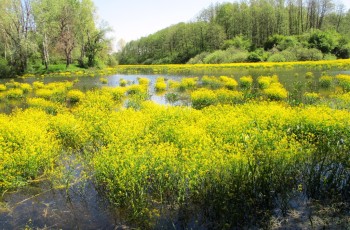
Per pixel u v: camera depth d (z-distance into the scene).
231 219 5.27
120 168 6.21
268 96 15.85
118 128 9.05
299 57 52.97
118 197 6.07
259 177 5.88
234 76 31.28
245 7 95.94
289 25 81.44
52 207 6.24
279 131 8.19
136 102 15.73
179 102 17.64
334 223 5.12
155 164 6.49
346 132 7.89
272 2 91.12
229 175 6.07
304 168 6.53
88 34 56.44
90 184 7.05
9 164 7.18
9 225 5.70
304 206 5.67
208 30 85.31
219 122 9.11
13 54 46.44
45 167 7.55
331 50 55.97
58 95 19.94
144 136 8.18
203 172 5.93
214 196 5.71
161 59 97.69
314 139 8.10
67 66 52.69
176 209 5.84
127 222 5.60
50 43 52.62
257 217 5.45
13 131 8.80
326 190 5.96
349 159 6.35
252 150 7.08
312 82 21.84
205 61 66.44
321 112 9.81
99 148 8.59
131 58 119.25
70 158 8.59
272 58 54.09
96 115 11.37
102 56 60.53
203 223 5.45
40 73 47.31
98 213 5.95
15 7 45.84
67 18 51.59
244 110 10.97
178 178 6.29
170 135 8.42
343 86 18.61
